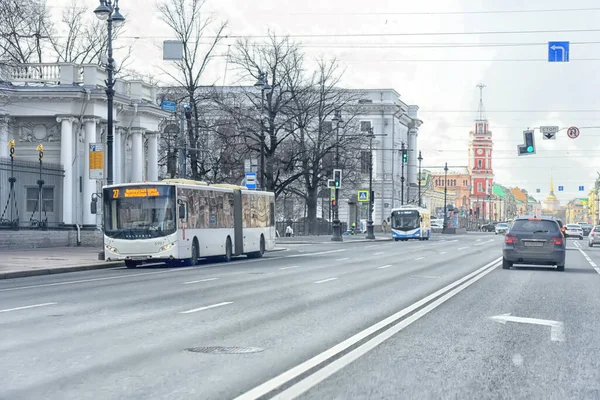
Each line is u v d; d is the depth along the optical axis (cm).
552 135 4959
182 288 2189
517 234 3002
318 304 1739
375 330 1306
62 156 4747
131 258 3259
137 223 3269
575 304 1780
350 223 10969
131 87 5434
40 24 5725
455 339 1216
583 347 1154
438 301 1812
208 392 820
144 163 5762
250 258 4156
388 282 2403
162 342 1177
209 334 1264
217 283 2372
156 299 1862
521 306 1720
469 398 804
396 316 1510
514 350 1117
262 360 1018
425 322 1425
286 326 1361
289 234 7794
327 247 5772
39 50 6650
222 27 6147
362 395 812
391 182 11525
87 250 4222
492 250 5238
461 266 3309
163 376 909
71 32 7075
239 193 4034
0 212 4284
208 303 1762
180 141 5841
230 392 820
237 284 2328
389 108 11456
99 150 3512
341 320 1448
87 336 1243
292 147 7138
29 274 2797
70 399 789
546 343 1188
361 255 4434
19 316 1522
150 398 793
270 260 3900
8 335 1255
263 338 1218
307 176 7650
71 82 4828
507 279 2550
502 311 1619
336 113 7225
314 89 7006
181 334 1264
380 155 11500
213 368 960
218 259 4000
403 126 12556
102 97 4797
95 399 789
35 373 929
